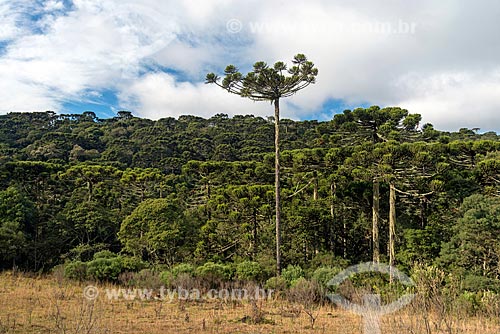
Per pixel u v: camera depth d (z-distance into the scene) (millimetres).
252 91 19266
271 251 21078
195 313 11242
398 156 18469
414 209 23062
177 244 21625
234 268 17531
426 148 18531
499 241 16578
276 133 19422
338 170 21062
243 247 22109
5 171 26688
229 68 18656
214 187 29047
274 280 15586
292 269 17250
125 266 17172
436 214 20906
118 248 26328
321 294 13070
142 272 16234
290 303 13312
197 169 29703
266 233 22062
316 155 21734
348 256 23562
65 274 16766
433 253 19109
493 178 19906
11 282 15891
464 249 17422
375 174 19094
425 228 20297
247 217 22547
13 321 9117
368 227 23109
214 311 11586
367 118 21547
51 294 13062
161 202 22156
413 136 21125
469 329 7602
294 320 10430
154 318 10312
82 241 25312
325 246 22500
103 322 9266
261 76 18562
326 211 21859
